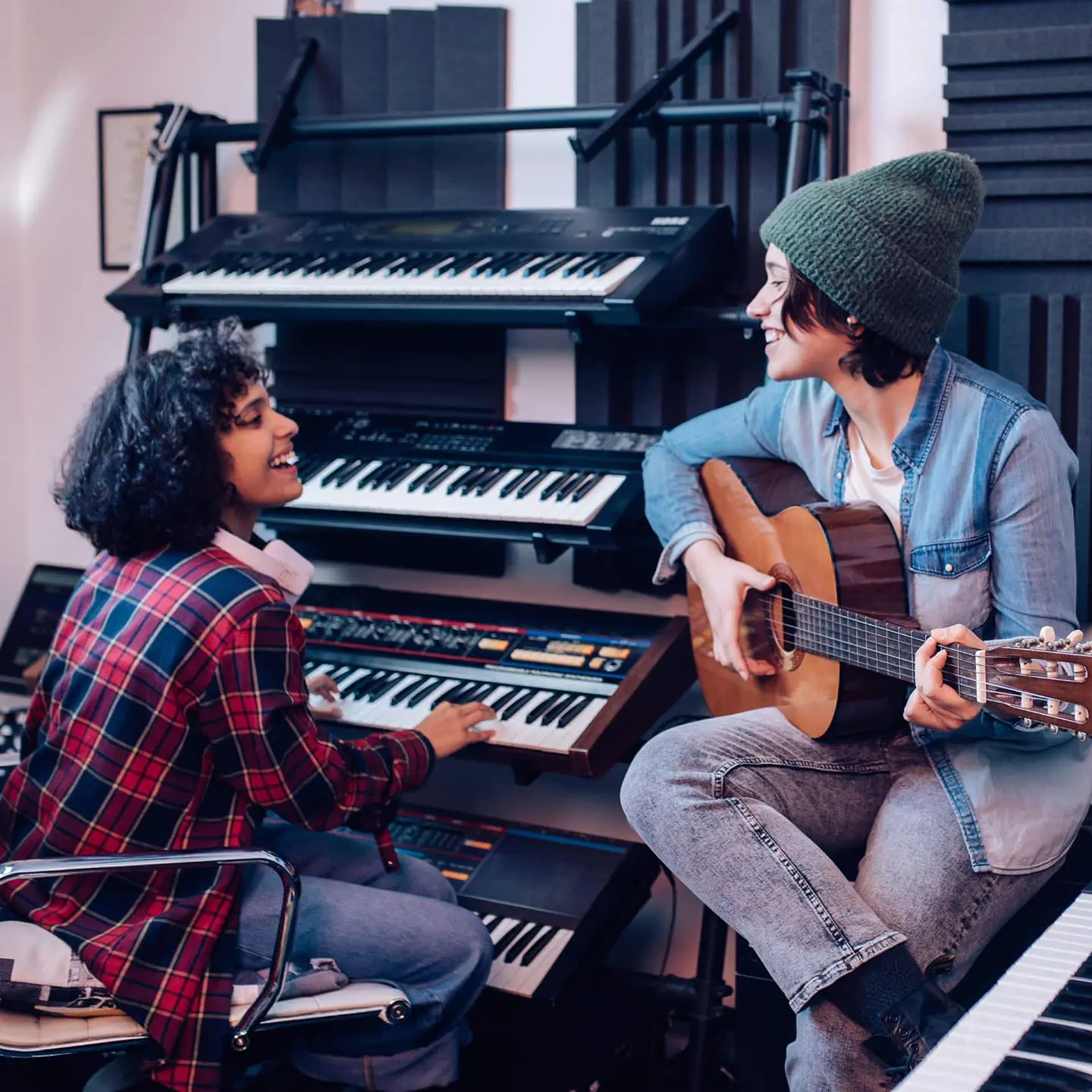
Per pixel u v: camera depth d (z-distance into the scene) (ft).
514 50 8.67
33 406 10.43
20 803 5.96
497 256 7.75
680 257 7.37
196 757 5.73
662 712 7.57
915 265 5.82
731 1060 7.92
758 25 7.97
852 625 5.82
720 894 5.69
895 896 5.64
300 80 8.90
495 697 7.45
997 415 5.94
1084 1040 3.30
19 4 10.09
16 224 10.28
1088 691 4.52
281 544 6.63
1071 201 7.47
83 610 6.10
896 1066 5.11
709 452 7.29
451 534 7.54
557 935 7.24
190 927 5.60
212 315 8.18
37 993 5.39
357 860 6.84
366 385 9.06
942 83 7.75
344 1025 6.15
